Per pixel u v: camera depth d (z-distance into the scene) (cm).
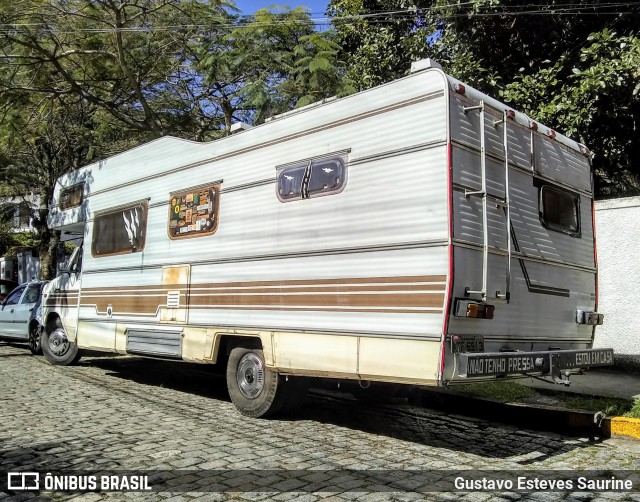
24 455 503
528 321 555
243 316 651
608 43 985
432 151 496
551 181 610
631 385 793
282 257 613
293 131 620
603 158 1046
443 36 1191
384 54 1318
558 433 621
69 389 819
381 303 514
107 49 1446
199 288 717
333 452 526
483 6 1057
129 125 1525
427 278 484
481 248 500
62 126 1797
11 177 2175
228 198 692
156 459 493
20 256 2911
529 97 1027
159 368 1042
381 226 525
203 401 759
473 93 522
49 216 1079
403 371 491
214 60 1373
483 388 746
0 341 1439
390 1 1342
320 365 560
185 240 748
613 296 918
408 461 504
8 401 725
